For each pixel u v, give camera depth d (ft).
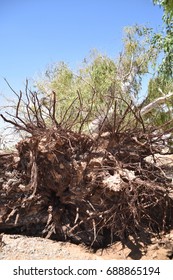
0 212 16.25
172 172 18.10
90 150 15.98
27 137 15.65
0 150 17.70
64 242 15.35
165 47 40.83
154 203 15.78
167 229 16.20
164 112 47.57
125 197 14.74
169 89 54.39
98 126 17.16
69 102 38.52
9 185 16.05
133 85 53.93
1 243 14.34
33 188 15.56
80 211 15.72
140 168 15.84
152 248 14.42
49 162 15.33
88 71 49.44
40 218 16.20
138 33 56.13
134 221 15.11
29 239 15.02
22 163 16.11
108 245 15.26
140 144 16.88
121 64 54.90
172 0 36.32
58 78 49.01
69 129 16.07
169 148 18.07
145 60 54.90
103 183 14.98
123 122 17.93
